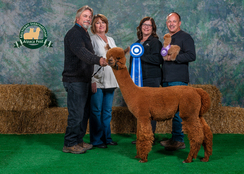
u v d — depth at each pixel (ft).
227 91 15.74
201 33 15.64
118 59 7.84
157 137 12.44
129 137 12.77
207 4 15.52
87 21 9.36
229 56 15.66
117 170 7.32
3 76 15.46
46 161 8.30
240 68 15.67
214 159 8.46
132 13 15.52
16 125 13.47
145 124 7.90
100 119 10.76
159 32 15.57
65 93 15.60
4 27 15.39
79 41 8.86
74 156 8.99
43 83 15.52
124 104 15.64
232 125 13.55
